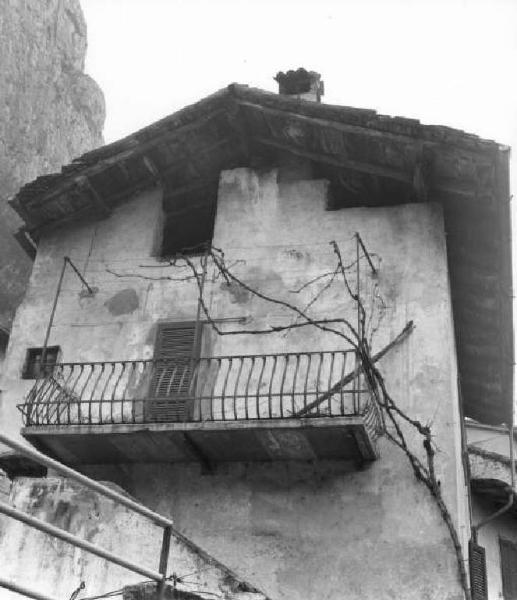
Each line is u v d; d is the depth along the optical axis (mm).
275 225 14055
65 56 40094
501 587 15570
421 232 13312
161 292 13867
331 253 13508
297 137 14055
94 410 12914
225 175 14875
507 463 16906
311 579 11141
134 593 8484
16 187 30844
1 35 33656
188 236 15789
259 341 12891
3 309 26750
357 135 13250
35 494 9727
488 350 15938
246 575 11336
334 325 12766
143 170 14852
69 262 13984
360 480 11664
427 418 11781
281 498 11828
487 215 13203
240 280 13562
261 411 12203
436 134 12438
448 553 10859
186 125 14227
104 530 9523
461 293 14711
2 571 9062
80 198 14875
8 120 32188
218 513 11938
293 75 16469
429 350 12266
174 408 12492
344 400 11930
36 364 13844
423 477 11328
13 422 13297
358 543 11219
